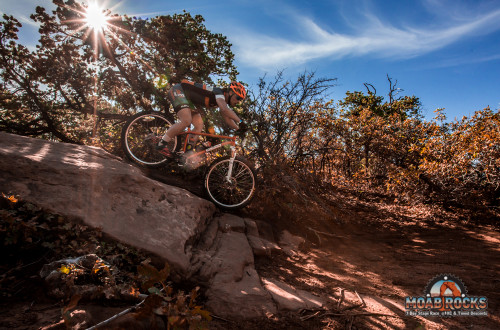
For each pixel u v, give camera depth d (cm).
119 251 236
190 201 342
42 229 222
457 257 388
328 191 705
